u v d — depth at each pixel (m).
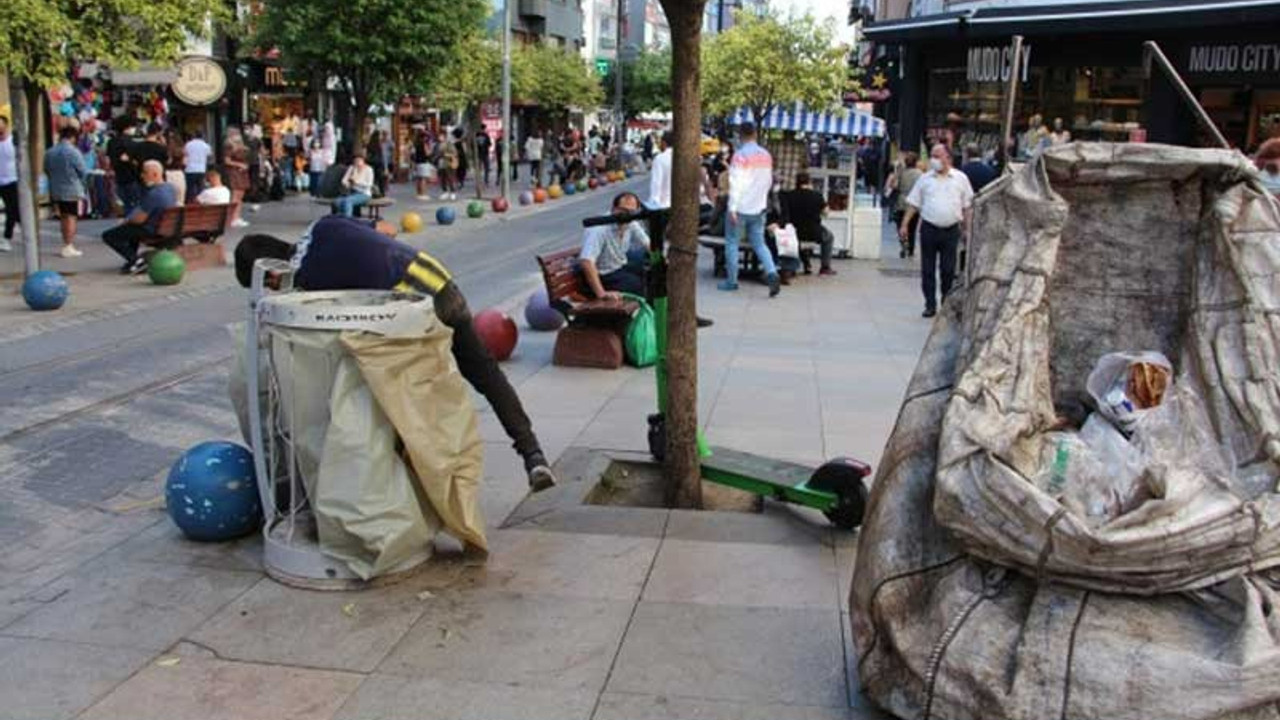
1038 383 3.97
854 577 3.99
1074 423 4.11
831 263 18.52
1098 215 4.26
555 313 11.84
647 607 4.79
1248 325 3.88
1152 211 4.20
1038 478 3.69
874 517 3.96
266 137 33.62
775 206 16.73
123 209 22.50
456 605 4.78
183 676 4.18
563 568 5.20
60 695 4.04
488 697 4.03
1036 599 3.46
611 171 51.25
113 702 3.99
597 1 95.19
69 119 20.97
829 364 10.28
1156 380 3.92
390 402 4.79
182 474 5.40
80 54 14.01
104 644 4.43
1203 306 4.03
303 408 4.92
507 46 32.62
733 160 14.67
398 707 3.96
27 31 12.97
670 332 6.12
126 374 9.55
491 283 15.72
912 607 3.69
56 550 5.52
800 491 5.88
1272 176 8.84
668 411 6.21
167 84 27.00
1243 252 3.98
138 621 4.64
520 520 5.88
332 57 25.17
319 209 27.97
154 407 8.50
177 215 15.64
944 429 3.72
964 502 3.52
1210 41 20.31
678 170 6.00
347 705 3.97
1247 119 20.25
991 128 25.31
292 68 26.97
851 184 19.17
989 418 3.72
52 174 16.81
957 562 3.67
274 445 5.11
